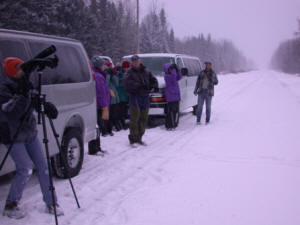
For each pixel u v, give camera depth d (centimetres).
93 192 479
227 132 884
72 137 519
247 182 513
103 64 720
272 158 636
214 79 995
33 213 404
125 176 550
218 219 394
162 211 416
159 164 612
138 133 746
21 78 354
